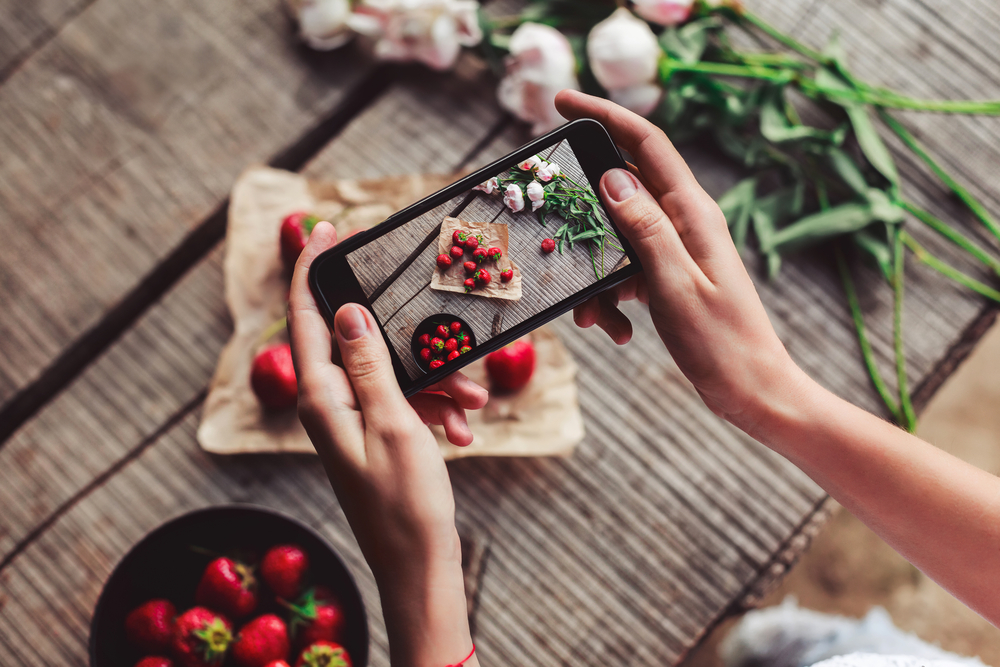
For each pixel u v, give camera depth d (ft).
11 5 2.09
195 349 2.00
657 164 1.57
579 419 1.94
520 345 1.90
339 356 1.72
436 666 1.42
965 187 2.03
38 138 2.06
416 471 1.46
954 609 2.50
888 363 1.98
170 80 2.08
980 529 1.47
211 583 1.77
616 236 1.55
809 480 1.95
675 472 1.96
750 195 1.95
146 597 1.79
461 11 1.96
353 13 1.99
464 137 2.07
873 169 1.99
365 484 1.45
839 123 2.00
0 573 1.92
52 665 1.89
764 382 1.54
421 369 1.54
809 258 2.02
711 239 1.54
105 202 2.05
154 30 2.09
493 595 1.92
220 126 2.07
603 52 1.84
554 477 1.96
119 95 2.07
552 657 1.90
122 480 1.95
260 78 2.09
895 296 1.95
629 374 1.99
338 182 2.00
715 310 1.53
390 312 1.55
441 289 1.55
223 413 1.94
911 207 1.94
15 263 2.02
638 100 1.90
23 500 1.94
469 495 1.95
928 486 1.49
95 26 2.09
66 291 2.02
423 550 1.45
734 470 1.96
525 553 1.94
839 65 1.92
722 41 2.00
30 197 2.04
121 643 1.77
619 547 1.94
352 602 1.77
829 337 1.99
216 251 2.05
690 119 2.01
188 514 1.73
